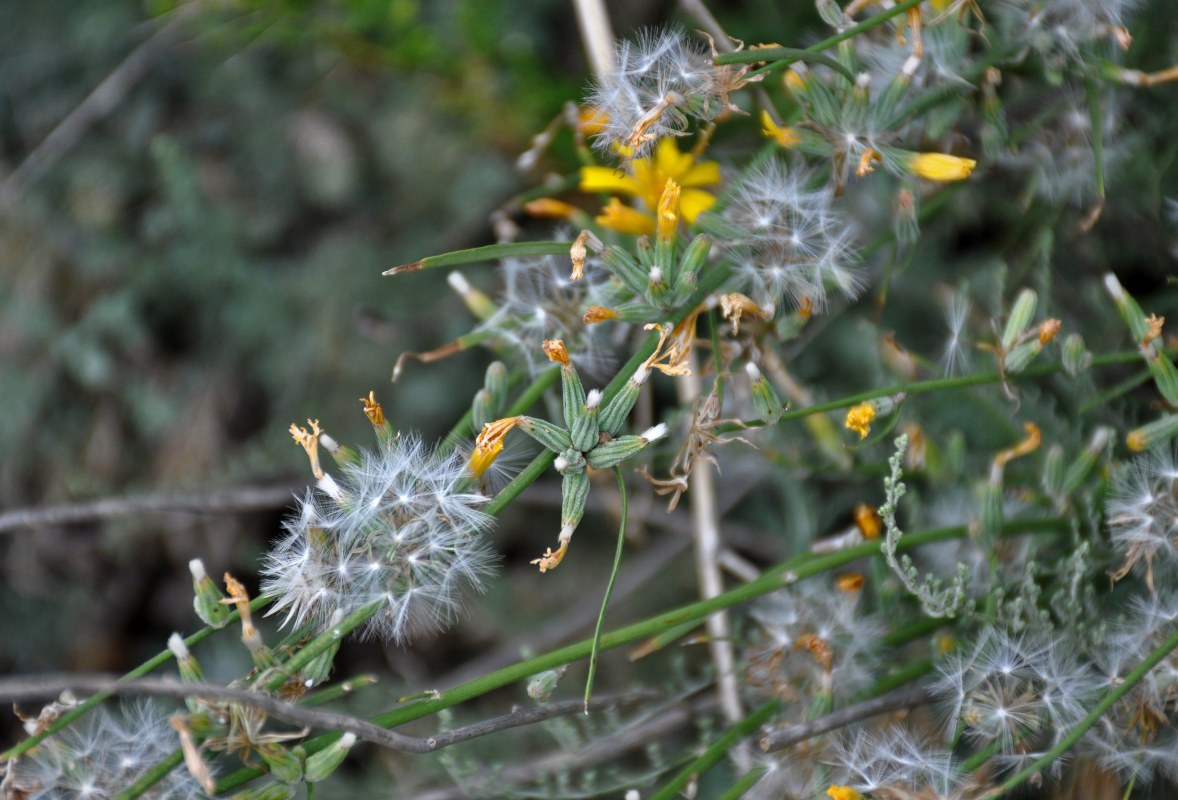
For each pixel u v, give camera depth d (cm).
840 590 47
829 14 45
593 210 54
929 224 50
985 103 46
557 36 55
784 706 46
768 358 45
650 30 45
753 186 45
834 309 49
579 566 55
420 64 55
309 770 42
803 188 45
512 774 50
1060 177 48
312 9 54
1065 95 47
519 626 55
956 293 49
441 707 42
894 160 45
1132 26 48
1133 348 49
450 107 55
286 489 53
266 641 55
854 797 44
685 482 44
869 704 45
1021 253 50
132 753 43
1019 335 45
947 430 50
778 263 45
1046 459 46
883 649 47
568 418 43
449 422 55
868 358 51
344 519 43
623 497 43
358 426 55
